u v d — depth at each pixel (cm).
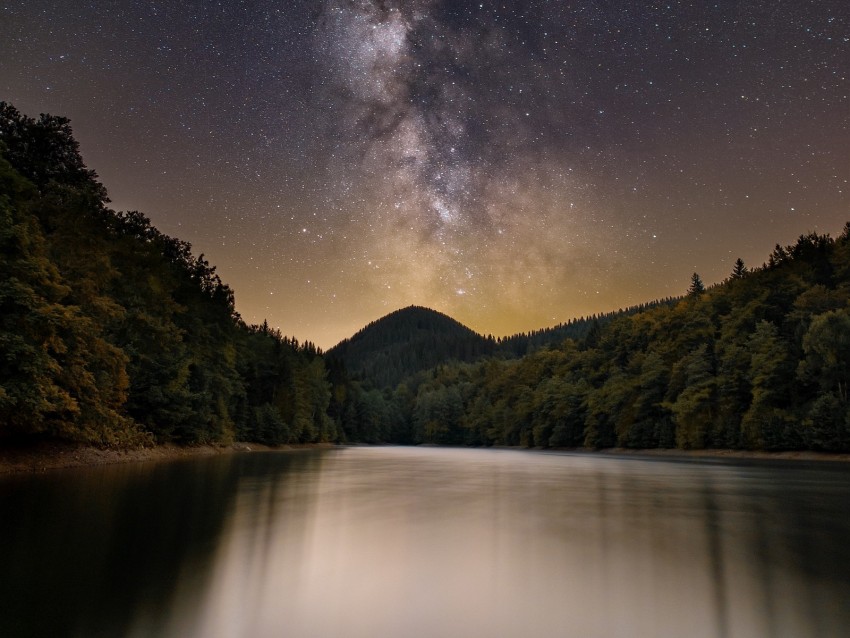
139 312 3644
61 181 3756
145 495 1527
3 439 2348
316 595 684
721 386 6244
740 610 652
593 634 570
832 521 1370
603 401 8400
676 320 8062
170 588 677
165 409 3872
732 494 2033
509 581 775
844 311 5322
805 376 5328
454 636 557
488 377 13975
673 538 1116
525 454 7262
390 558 900
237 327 6569
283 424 7169
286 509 1398
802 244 7325
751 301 6756
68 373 2275
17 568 738
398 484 2283
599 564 883
